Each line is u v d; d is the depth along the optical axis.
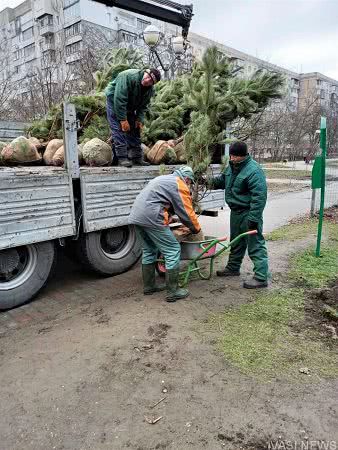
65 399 2.41
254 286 4.14
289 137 36.19
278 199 12.05
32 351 2.98
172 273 3.74
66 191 3.71
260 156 34.34
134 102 4.56
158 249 4.01
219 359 2.80
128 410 2.30
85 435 2.12
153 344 3.01
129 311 3.64
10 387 2.54
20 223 3.39
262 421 2.18
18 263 3.73
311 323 3.37
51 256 3.93
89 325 3.39
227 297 3.92
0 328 3.40
